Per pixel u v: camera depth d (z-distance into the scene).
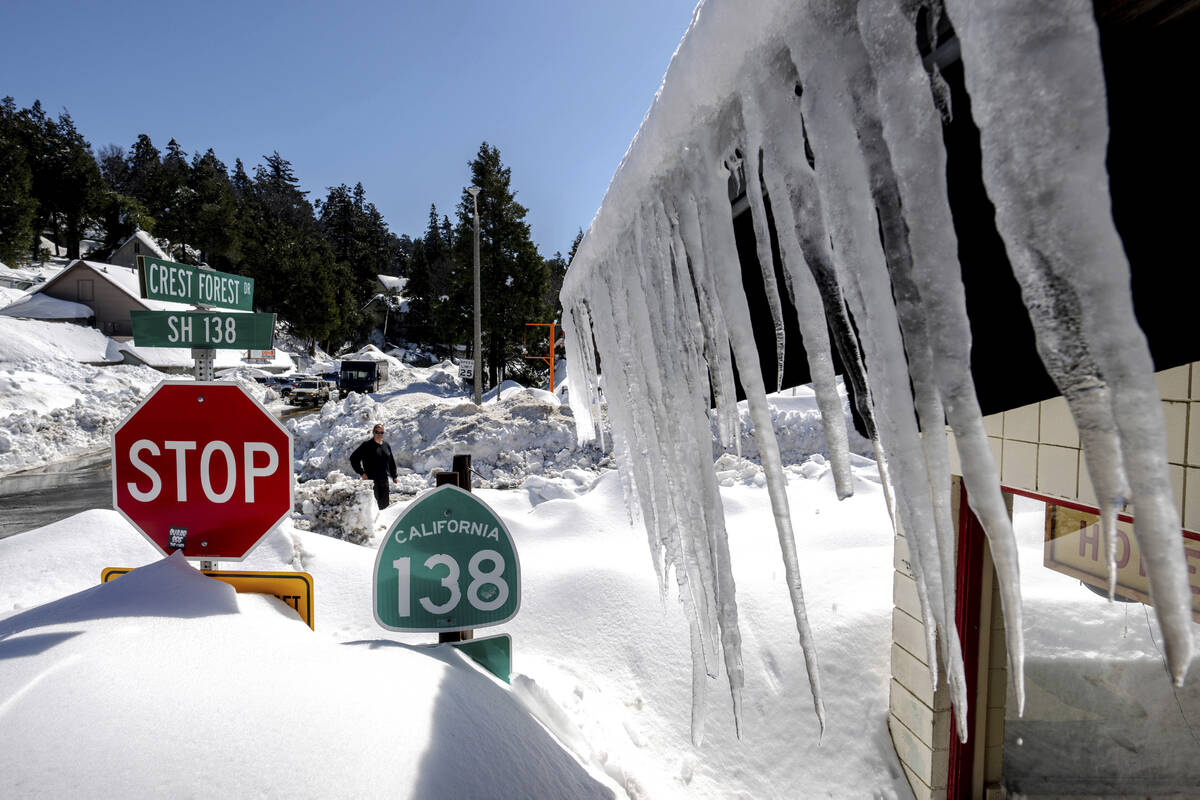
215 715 1.64
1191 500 2.27
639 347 1.71
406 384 34.88
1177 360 0.83
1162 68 0.68
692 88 1.10
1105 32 0.66
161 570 2.56
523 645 4.52
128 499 2.76
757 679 4.04
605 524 7.03
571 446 13.62
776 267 1.48
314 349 53.34
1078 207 0.51
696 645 1.68
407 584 3.02
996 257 0.91
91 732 1.52
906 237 0.72
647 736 3.78
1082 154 0.51
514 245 33.66
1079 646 3.48
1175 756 3.32
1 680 1.71
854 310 0.81
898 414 0.76
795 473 8.94
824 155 0.79
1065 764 3.37
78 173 60.16
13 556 5.12
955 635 0.74
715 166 1.15
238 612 2.37
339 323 53.41
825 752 3.65
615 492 7.75
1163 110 0.71
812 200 0.87
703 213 1.18
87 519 5.66
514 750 2.19
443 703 2.11
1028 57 0.53
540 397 19.66
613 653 4.39
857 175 0.76
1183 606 0.50
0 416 18.33
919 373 0.72
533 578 5.21
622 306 1.84
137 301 36.84
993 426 3.21
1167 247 0.78
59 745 1.46
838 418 0.93
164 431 2.74
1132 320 0.49
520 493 9.17
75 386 22.73
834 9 0.75
